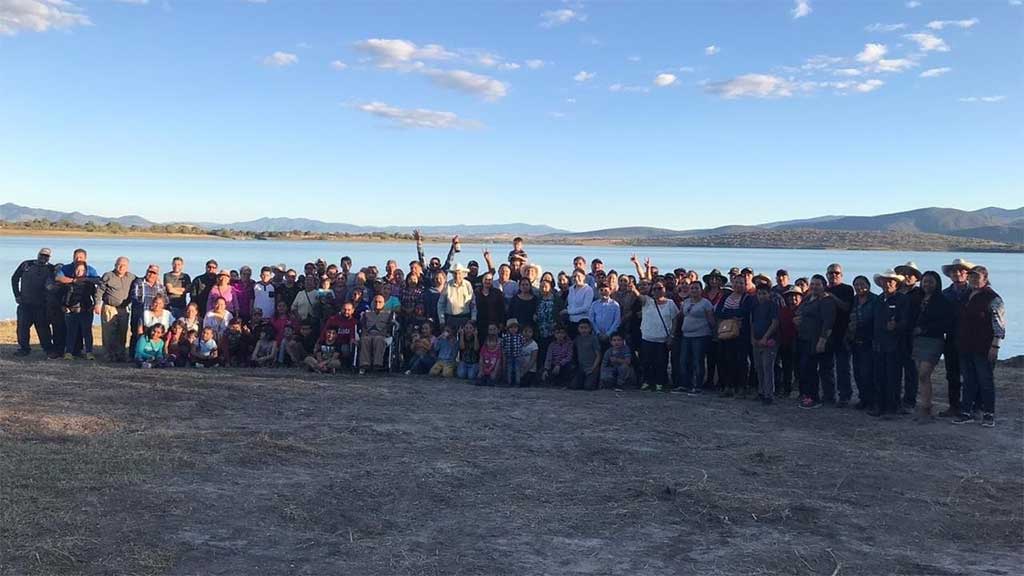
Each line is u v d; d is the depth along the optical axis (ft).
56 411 28.12
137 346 41.47
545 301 40.63
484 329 41.06
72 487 19.51
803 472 23.76
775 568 16.46
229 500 19.36
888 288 32.14
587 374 38.24
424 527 18.33
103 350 48.55
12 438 24.13
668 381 40.01
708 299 39.42
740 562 16.71
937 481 23.21
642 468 23.81
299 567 15.69
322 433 26.81
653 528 18.69
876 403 32.53
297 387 35.65
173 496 19.35
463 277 42.11
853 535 18.66
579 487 21.72
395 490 20.88
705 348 37.50
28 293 44.06
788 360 37.11
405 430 27.86
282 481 21.16
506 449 25.62
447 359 41.50
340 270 47.70
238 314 45.83
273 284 47.21
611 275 42.14
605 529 18.53
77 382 34.27
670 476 22.89
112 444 23.86
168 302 44.65
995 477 23.72
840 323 34.24
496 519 19.01
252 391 34.09
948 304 31.55
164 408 29.73
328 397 33.63
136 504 18.63
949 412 32.27
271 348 43.52
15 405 28.78
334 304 44.39
